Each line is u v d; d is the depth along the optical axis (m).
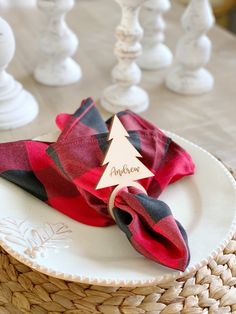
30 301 0.50
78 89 0.86
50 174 0.57
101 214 0.54
